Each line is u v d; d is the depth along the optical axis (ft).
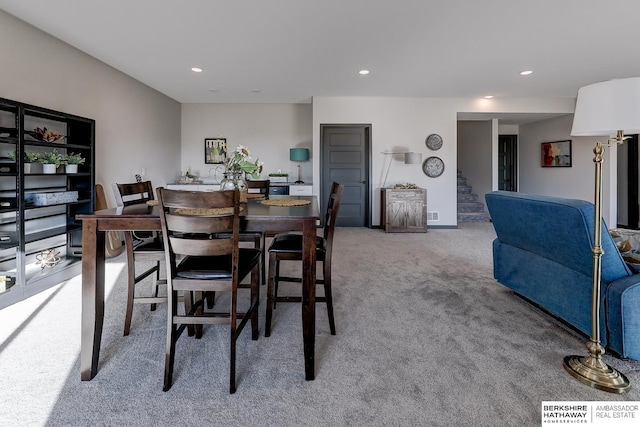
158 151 19.04
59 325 7.36
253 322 6.74
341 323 7.52
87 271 5.45
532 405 4.82
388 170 20.57
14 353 6.20
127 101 15.81
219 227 5.15
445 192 20.79
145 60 13.58
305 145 22.84
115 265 12.09
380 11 9.59
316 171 20.30
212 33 11.02
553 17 9.98
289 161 22.85
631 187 21.06
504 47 12.28
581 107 5.42
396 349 6.39
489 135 24.11
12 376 5.49
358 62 13.92
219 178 22.58
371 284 10.21
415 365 5.85
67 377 5.47
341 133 21.06
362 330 7.18
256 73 15.38
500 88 17.99
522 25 10.50
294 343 6.63
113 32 10.91
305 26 10.52
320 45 12.03
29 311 8.13
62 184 11.98
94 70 13.39
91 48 12.29
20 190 9.02
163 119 19.63
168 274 5.28
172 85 17.47
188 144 22.45
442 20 10.15
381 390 5.17
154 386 5.26
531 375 5.53
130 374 5.57
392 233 19.30
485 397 4.99
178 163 22.02
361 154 21.20
